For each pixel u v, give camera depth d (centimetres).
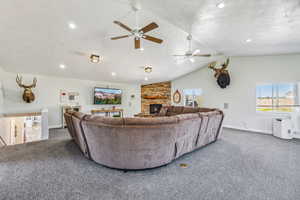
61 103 582
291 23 250
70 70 517
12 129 362
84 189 181
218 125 378
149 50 433
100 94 679
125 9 252
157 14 257
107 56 437
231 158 278
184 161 265
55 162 255
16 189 179
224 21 260
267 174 219
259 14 228
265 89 505
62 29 295
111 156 226
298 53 439
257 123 511
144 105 862
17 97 492
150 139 218
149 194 173
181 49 439
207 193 176
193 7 221
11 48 345
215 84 629
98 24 290
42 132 402
